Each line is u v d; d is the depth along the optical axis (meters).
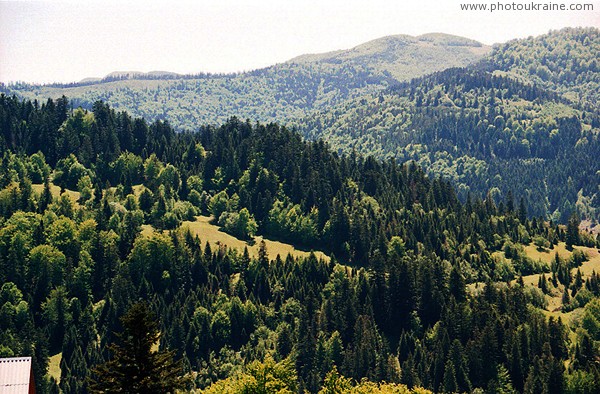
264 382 144.25
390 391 163.25
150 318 86.00
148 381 84.25
